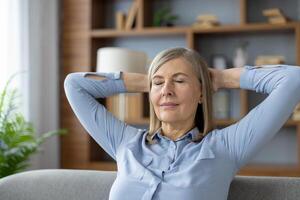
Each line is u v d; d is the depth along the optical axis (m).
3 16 3.62
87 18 4.14
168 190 1.37
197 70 1.52
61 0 4.28
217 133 1.48
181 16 4.25
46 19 4.12
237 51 3.98
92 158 4.17
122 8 4.39
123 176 1.44
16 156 2.86
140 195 1.38
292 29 3.80
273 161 4.08
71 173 1.68
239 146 1.43
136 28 4.04
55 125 4.16
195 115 1.59
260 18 4.07
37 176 1.69
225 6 4.16
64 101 4.20
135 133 1.58
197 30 3.91
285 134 4.05
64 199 1.61
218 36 4.14
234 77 1.56
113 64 3.29
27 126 3.63
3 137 2.83
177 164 1.43
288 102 1.42
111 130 1.59
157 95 1.50
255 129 1.42
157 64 1.50
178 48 1.53
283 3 4.02
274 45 4.05
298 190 1.44
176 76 1.48
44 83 4.11
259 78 1.51
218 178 1.38
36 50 3.97
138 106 3.99
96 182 1.62
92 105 1.63
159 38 4.29
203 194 1.35
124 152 1.52
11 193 1.66
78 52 4.16
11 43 3.68
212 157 1.40
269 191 1.46
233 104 4.12
